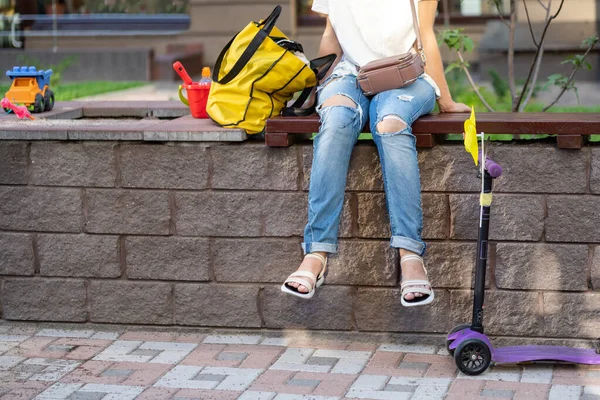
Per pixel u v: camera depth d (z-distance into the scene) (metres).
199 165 4.76
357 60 4.77
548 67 13.83
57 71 14.84
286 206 4.73
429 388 4.16
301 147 4.66
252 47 4.67
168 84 14.98
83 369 4.47
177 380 4.31
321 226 4.42
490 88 12.84
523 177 4.50
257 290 4.85
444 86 4.83
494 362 4.36
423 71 4.58
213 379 4.32
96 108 6.05
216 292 4.89
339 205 4.44
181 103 6.22
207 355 4.64
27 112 5.47
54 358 4.63
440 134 4.64
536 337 4.66
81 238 4.95
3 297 5.09
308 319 4.84
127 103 6.25
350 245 4.72
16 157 4.91
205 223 4.82
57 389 4.21
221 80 4.76
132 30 16.92
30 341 4.88
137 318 4.99
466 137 4.06
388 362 4.52
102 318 5.02
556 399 4.01
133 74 15.90
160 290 4.94
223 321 4.92
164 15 16.98
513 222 4.56
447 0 15.41
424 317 4.73
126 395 4.14
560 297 4.59
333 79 4.73
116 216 4.89
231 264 4.85
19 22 16.83
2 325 5.12
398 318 4.76
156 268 4.91
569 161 4.45
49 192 4.92
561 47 13.73
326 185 4.39
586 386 4.16
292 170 4.69
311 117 4.68
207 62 16.72
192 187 4.79
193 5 16.59
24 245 5.00
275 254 4.80
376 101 4.54
